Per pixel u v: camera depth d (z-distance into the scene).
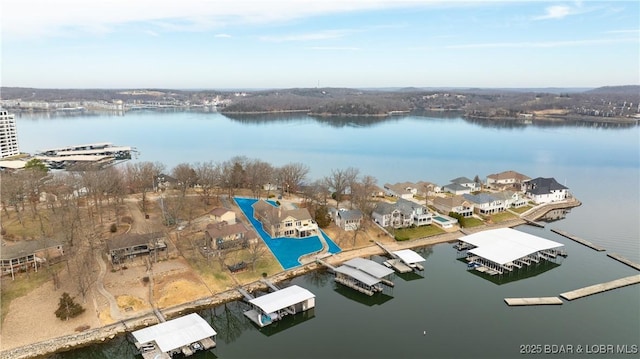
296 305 79.44
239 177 153.25
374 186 154.75
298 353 67.56
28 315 71.56
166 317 75.81
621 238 118.06
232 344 70.56
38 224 108.25
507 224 130.12
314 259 101.69
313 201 140.50
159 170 169.62
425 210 128.00
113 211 122.69
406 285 91.81
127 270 87.44
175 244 101.38
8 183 117.00
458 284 91.88
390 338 71.31
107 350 67.62
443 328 74.25
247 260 96.06
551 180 159.50
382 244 112.88
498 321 76.06
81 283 77.06
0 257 81.12
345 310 81.50
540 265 100.94
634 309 79.56
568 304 81.88
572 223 131.75
